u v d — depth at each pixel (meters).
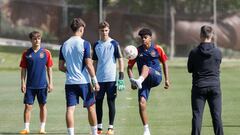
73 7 129.88
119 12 129.38
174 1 129.75
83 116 41.06
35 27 131.25
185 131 34.78
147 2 129.88
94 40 127.12
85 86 29.91
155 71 32.22
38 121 39.12
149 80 32.09
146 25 129.88
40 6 131.50
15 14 132.62
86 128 36.06
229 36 128.00
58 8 130.62
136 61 32.84
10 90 60.44
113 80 34.03
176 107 45.91
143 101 31.95
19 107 46.75
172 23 129.25
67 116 29.67
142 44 32.62
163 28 129.38
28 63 34.12
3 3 133.38
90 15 128.12
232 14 128.25
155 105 47.25
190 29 129.50
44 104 34.47
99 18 100.00
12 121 39.38
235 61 120.50
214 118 28.78
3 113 43.25
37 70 34.19
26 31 131.12
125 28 129.62
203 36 28.83
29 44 127.44
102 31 34.16
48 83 34.50
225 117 40.66
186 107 45.81
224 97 53.25
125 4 130.00
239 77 78.81
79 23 30.12
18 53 117.31
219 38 127.81
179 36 129.50
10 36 130.75
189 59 28.91
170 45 128.62
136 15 129.88
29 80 34.34
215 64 28.70
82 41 29.88
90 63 29.75
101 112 34.12
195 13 130.00
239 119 39.69
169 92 57.62
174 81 71.69
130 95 54.09
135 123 37.59
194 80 28.89
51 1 130.88
